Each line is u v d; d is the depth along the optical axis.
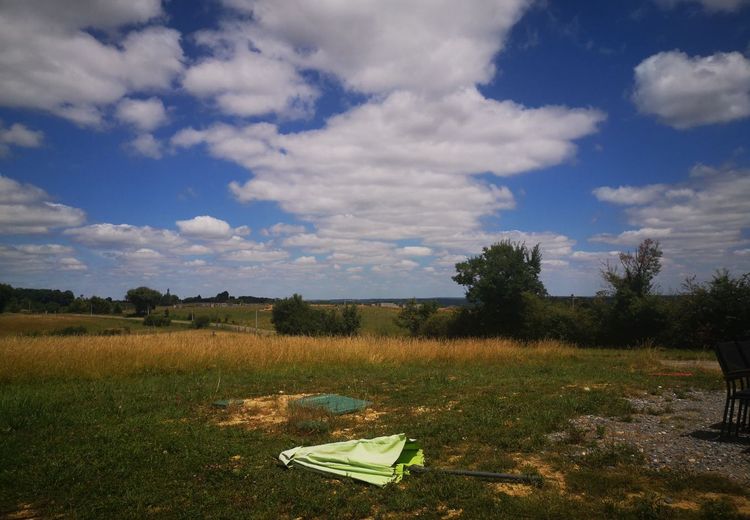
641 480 5.41
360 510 4.88
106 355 16.00
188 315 82.38
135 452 6.98
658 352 24.34
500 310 38.50
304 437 7.74
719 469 5.70
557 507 4.68
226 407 10.20
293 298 59.38
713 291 28.92
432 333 42.62
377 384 12.89
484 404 9.62
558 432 7.62
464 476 5.68
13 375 13.95
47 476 6.12
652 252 33.28
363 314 70.38
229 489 5.62
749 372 7.07
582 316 35.09
